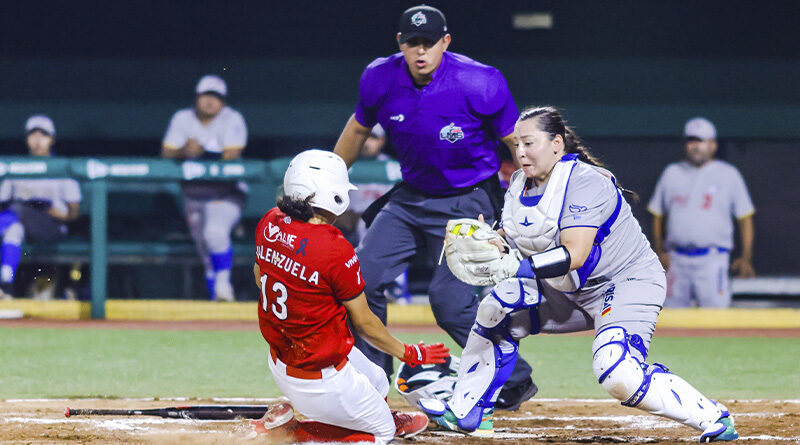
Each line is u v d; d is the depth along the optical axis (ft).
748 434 57.21
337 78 170.81
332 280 45.93
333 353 47.06
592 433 58.49
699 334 117.50
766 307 135.33
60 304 126.11
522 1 170.81
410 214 64.69
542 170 50.88
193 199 123.75
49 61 170.40
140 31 172.65
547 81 170.60
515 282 54.95
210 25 172.76
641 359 51.11
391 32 174.19
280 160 123.85
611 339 51.01
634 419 63.67
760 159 163.53
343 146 66.54
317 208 46.68
